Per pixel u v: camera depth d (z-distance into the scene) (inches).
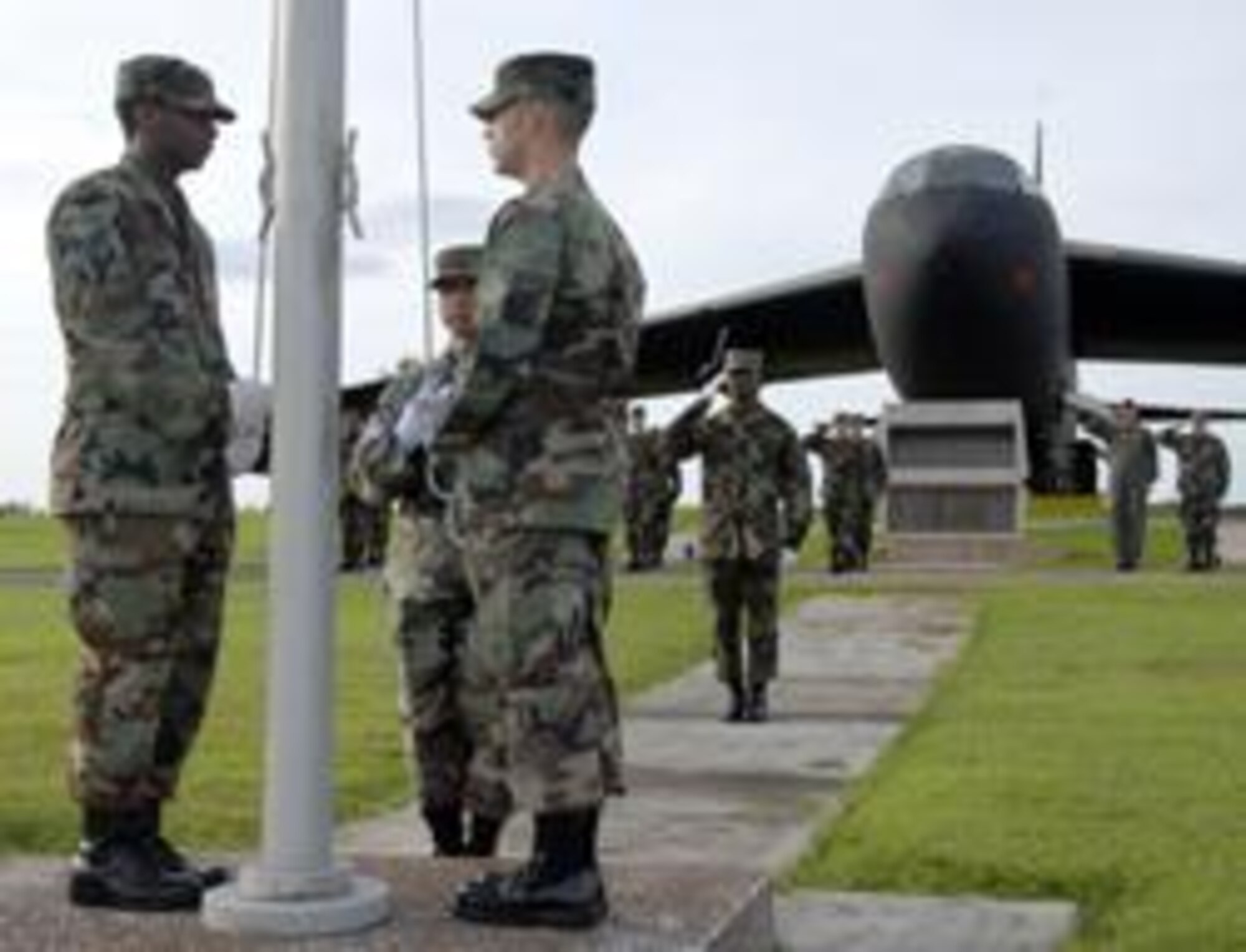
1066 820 383.6
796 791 446.9
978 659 688.4
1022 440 1224.8
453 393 257.3
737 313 1558.8
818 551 1418.6
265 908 239.3
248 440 262.2
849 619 853.8
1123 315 1596.9
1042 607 880.9
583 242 237.1
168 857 262.2
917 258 1256.8
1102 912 321.1
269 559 244.5
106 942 236.7
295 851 241.8
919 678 663.8
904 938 301.9
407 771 458.0
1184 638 748.0
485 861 281.4
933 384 1305.4
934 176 1273.4
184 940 237.6
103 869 255.3
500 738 327.3
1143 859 349.4
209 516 259.4
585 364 237.9
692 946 237.0
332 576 244.2
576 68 242.2
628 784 454.6
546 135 241.3
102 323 249.9
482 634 240.1
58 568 1331.2
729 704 601.9
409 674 336.5
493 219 239.1
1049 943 298.4
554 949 234.7
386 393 346.6
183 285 255.9
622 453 243.6
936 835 369.4
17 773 444.5
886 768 462.0
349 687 620.7
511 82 241.3
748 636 565.9
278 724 242.2
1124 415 1168.2
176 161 260.2
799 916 315.3
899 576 1100.5
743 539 558.6
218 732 513.0
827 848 365.4
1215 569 1165.7
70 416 252.5
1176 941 296.0
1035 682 618.2
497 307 234.5
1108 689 597.6
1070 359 1459.2
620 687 639.1
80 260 249.3
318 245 243.9
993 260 1248.8
